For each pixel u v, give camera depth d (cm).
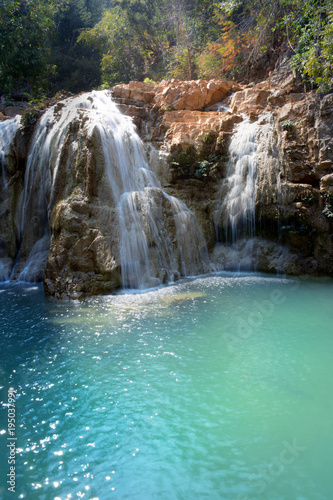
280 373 509
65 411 431
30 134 1303
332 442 371
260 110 1285
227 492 313
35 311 780
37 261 1114
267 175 1108
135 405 440
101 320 716
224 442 374
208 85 1461
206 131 1230
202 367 528
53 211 1000
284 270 1082
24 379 500
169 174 1205
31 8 2162
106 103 1321
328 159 1052
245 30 1808
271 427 394
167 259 1039
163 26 2683
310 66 1138
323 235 1050
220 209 1184
